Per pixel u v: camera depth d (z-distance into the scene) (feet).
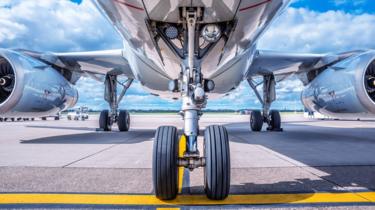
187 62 10.78
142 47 12.50
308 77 26.68
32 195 8.69
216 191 8.07
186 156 8.41
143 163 13.73
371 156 15.56
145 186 9.66
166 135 8.50
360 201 8.02
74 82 28.71
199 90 9.04
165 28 10.31
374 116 18.07
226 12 9.21
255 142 22.26
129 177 10.92
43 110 20.24
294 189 9.22
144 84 22.79
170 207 7.70
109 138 25.94
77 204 7.90
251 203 7.95
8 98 17.90
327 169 12.23
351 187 9.43
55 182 10.18
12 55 18.48
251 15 9.61
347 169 12.22
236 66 18.21
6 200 8.23
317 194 8.68
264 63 24.30
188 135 8.84
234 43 11.62
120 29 11.72
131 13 9.61
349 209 7.41
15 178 10.75
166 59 12.88
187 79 10.05
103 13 11.08
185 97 9.56
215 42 11.18
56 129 40.57
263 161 14.12
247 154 16.33
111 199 8.34
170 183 8.04
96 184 9.91
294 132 31.86
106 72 28.30
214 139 8.43
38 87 19.29
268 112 31.65
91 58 23.57
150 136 27.91
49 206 7.75
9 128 43.62
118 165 13.24
